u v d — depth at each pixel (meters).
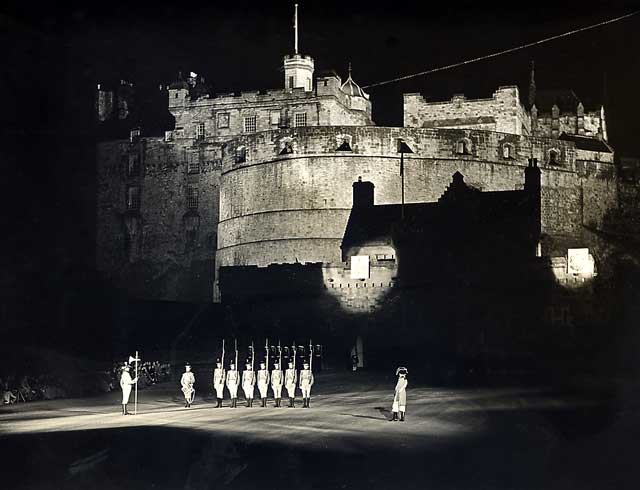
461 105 115.69
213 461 26.58
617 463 26.86
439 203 90.00
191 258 116.94
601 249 110.69
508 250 86.62
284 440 30.42
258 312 85.69
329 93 114.50
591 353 75.75
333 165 102.00
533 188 90.06
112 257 120.06
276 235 102.69
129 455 27.34
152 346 72.62
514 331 79.31
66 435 31.22
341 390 52.28
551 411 39.78
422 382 57.03
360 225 95.31
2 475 24.53
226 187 110.56
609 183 117.31
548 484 23.81
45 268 95.94
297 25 118.38
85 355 63.94
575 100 137.00
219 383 42.19
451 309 80.31
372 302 82.81
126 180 121.25
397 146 103.38
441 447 29.50
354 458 27.20
